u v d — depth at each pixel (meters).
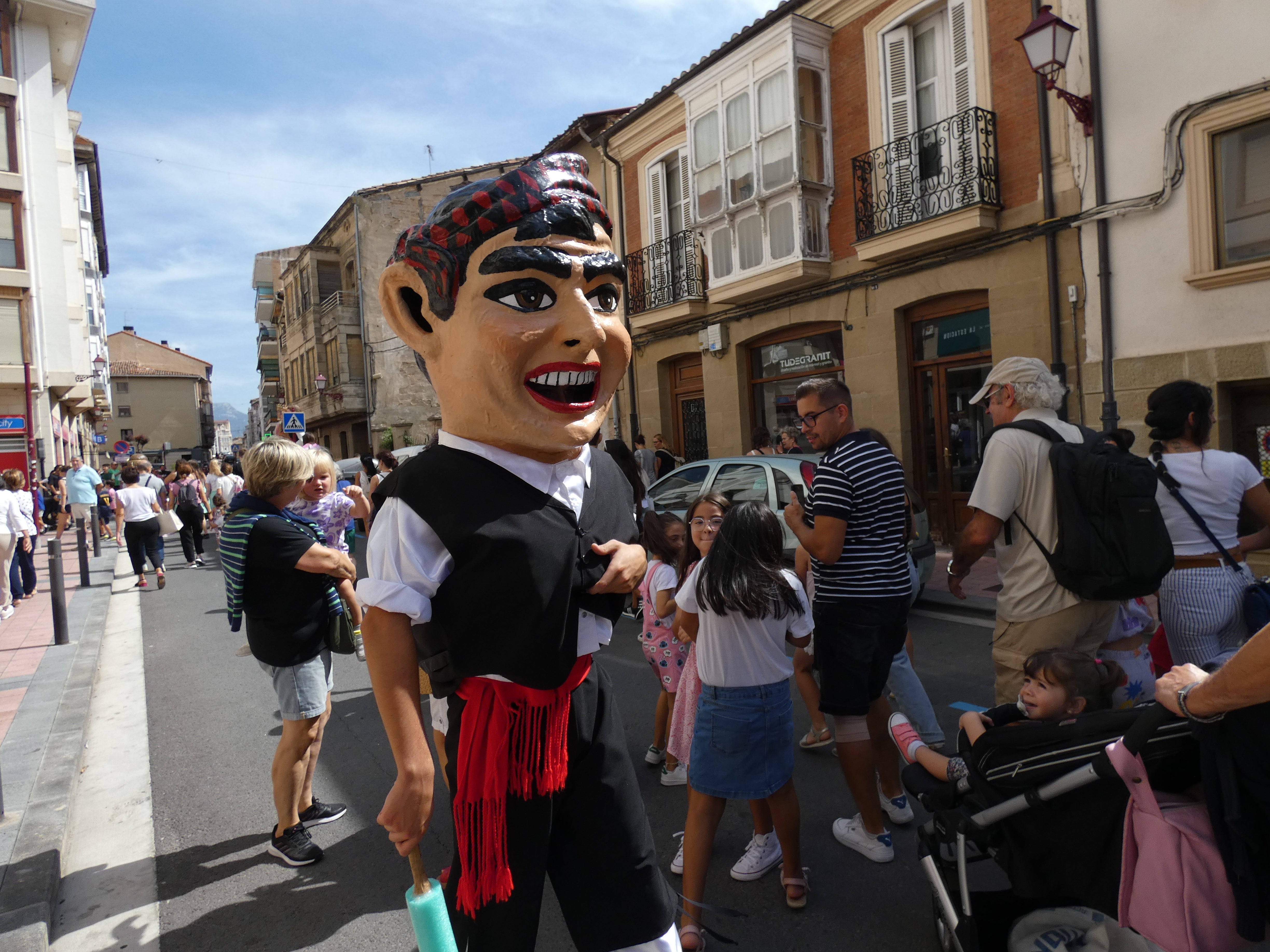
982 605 6.66
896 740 2.55
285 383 36.09
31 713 4.97
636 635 6.66
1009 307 8.65
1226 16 6.87
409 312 1.78
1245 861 1.58
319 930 2.82
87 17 22.59
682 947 2.54
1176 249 7.32
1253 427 7.25
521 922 1.68
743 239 11.24
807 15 10.49
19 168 21.70
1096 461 2.58
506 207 1.60
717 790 2.60
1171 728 1.72
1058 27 7.23
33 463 21.56
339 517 4.44
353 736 4.71
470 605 1.58
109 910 2.99
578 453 1.79
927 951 2.53
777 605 2.60
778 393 11.80
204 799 3.94
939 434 9.77
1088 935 2.01
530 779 1.65
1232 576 2.84
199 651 7.02
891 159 9.56
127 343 65.06
